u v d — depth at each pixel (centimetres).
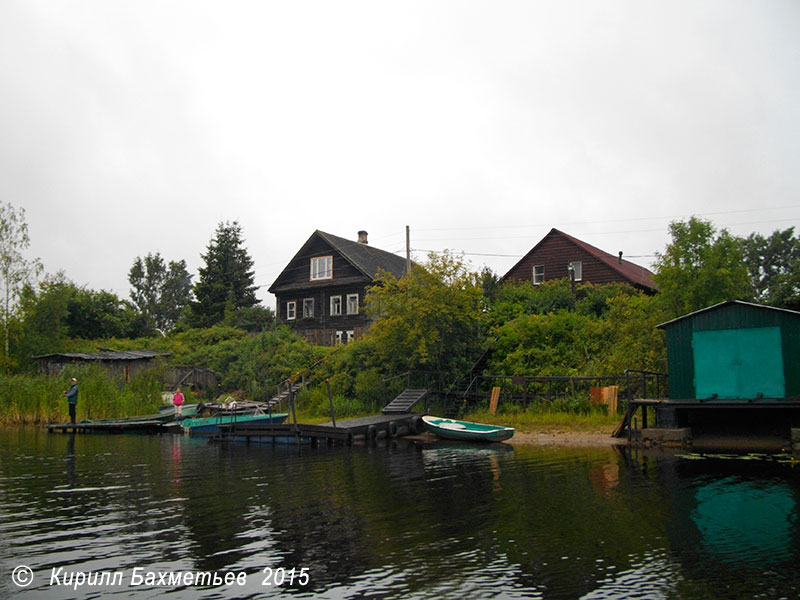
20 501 1211
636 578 759
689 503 1127
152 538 943
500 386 2905
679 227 2503
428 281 2986
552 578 761
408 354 3048
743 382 1933
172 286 9600
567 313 3095
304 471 1575
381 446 2186
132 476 1512
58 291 4522
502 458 1778
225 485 1377
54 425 2819
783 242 4906
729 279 2375
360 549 880
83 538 946
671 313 2478
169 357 4191
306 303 5097
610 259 4594
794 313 1875
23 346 4175
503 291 3728
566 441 2152
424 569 797
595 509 1095
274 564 823
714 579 752
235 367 3800
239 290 6353
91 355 3944
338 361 3369
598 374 2698
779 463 1580
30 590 742
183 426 2744
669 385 2075
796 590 716
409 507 1130
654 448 1928
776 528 958
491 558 836
